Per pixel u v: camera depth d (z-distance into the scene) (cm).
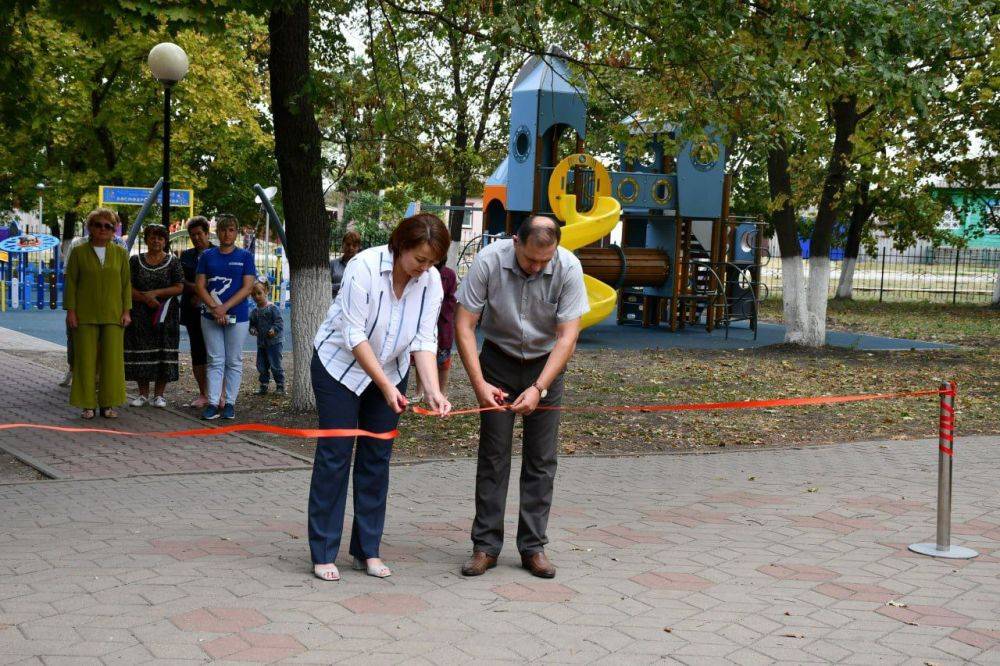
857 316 2816
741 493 722
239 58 2491
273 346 1165
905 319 2730
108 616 426
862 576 521
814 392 1323
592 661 394
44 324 2006
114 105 2448
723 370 1531
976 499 718
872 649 415
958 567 542
